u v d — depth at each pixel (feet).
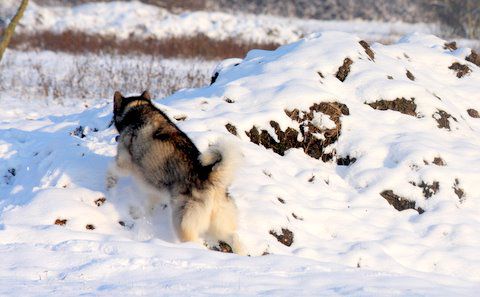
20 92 87.92
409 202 44.93
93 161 43.29
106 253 32.12
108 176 40.09
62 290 26.27
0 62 112.47
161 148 36.35
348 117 50.06
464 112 57.88
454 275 38.60
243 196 40.96
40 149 48.14
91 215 38.11
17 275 28.66
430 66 63.05
